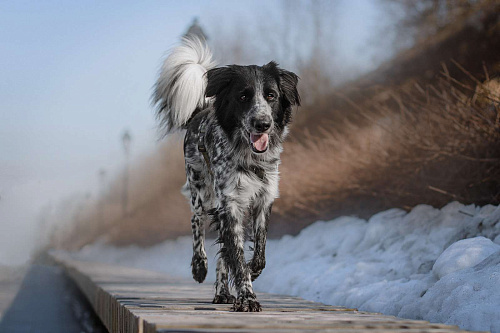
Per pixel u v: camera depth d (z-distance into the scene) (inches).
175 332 155.7
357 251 404.5
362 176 519.2
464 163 399.2
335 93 759.7
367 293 286.8
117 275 590.6
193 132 298.8
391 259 342.6
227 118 248.5
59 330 375.2
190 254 847.1
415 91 576.1
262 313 220.8
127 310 224.5
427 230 365.4
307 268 408.2
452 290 224.5
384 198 481.4
